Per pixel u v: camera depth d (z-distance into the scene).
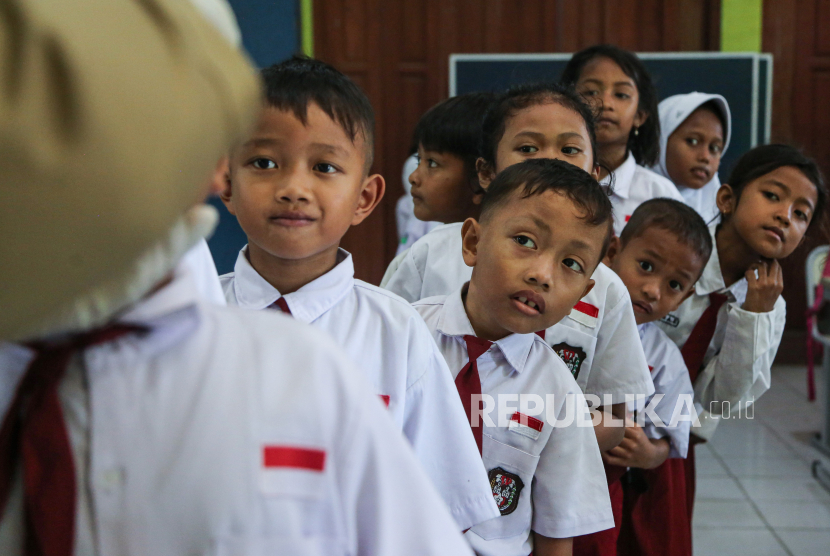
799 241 1.61
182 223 0.38
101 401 0.42
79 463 0.41
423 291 1.50
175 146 0.33
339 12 4.22
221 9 0.41
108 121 0.30
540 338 1.15
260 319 0.48
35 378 0.40
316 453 0.45
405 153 4.34
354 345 0.96
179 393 0.43
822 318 3.06
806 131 4.18
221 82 0.35
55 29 0.30
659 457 1.45
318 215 0.91
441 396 0.97
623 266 1.51
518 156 1.36
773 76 4.14
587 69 2.04
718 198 1.71
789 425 3.44
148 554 0.41
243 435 0.43
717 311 1.65
